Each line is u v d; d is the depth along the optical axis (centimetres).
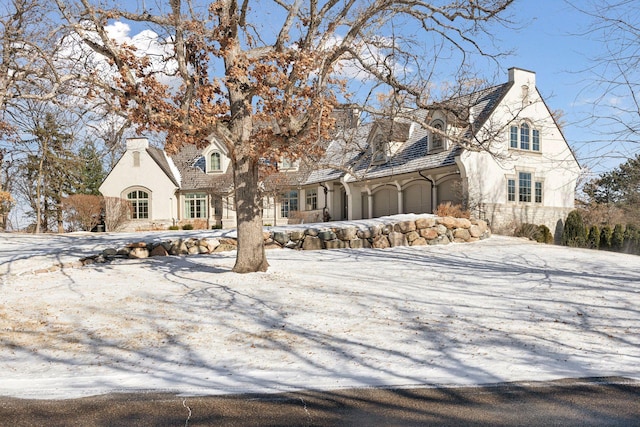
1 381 552
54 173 3139
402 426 404
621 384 496
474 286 1017
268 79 1004
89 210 2800
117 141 1159
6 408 459
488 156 2177
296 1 1088
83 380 549
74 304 904
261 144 1055
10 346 687
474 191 2131
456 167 2186
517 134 2295
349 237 1595
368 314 809
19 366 610
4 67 937
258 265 1150
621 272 1166
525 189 2314
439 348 638
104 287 1038
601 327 722
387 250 1535
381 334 705
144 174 3206
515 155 2266
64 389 516
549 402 450
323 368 573
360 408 445
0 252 1473
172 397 483
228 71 1050
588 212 2677
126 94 972
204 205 3259
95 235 1978
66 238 1903
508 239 1811
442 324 748
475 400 459
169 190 3191
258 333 723
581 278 1091
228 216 3133
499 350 625
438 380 518
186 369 583
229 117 1144
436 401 458
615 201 2583
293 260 1341
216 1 1019
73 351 663
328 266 1247
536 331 707
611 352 611
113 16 987
